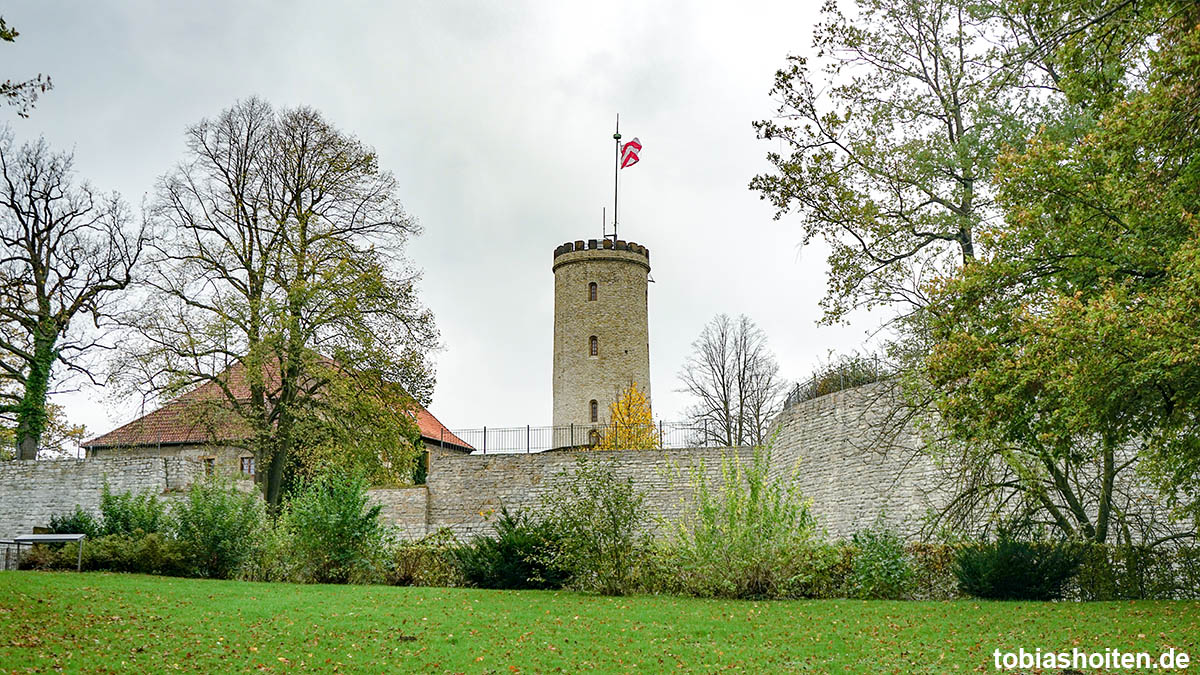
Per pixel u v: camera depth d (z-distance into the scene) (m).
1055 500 22.50
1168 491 16.89
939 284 16.36
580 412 55.41
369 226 33.03
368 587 19.75
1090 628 13.75
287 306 29.64
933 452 21.14
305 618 14.67
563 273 57.59
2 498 31.88
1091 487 21.00
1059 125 19.72
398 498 36.31
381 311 31.34
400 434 32.06
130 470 31.30
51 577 18.89
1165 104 12.80
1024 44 19.77
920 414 21.94
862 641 13.27
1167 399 13.10
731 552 18.41
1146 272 14.08
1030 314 14.67
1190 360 11.74
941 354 15.38
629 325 56.56
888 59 22.86
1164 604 15.93
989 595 17.97
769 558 18.44
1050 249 15.18
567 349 56.50
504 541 20.52
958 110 22.20
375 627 13.97
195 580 20.48
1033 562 17.83
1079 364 12.63
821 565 18.61
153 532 23.05
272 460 31.25
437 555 21.61
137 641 12.24
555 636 13.59
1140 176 13.70
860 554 18.94
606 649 12.73
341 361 30.83
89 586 17.47
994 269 15.32
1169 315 11.89
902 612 15.84
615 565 19.00
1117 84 15.48
